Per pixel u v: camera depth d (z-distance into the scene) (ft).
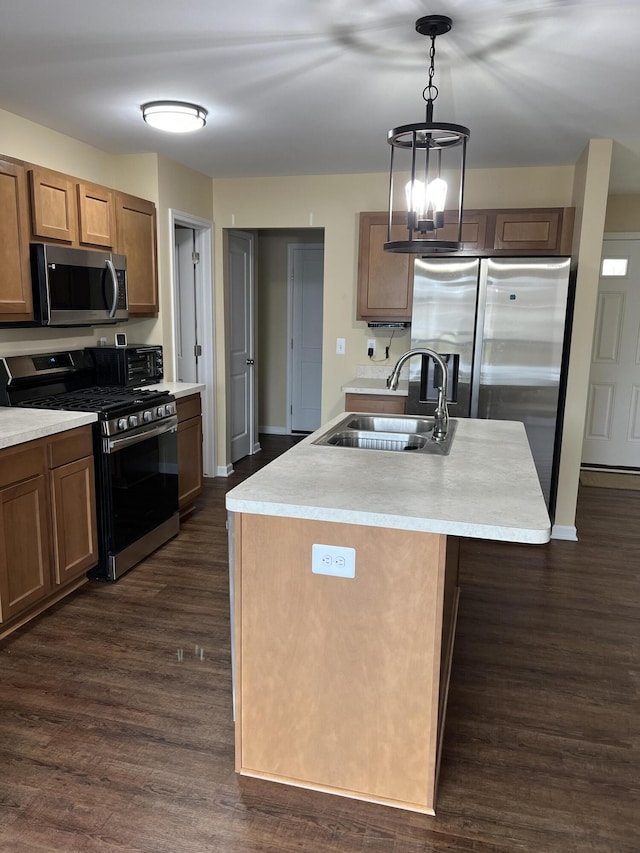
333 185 15.29
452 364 13.03
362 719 5.92
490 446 8.21
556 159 13.41
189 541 12.57
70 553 9.77
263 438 22.00
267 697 6.14
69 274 10.61
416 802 5.90
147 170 13.41
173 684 7.82
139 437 11.02
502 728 7.13
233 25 7.25
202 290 16.17
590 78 8.71
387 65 8.41
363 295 14.62
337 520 5.49
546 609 10.07
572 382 12.67
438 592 5.55
